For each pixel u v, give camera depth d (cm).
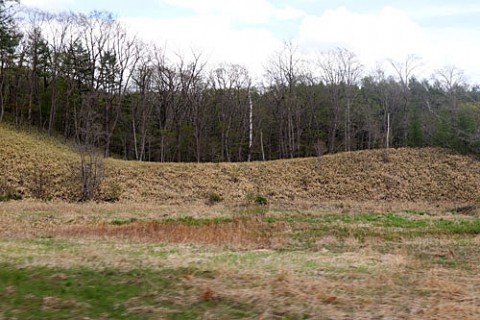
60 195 3544
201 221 2445
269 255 1391
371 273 1136
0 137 4281
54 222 2291
